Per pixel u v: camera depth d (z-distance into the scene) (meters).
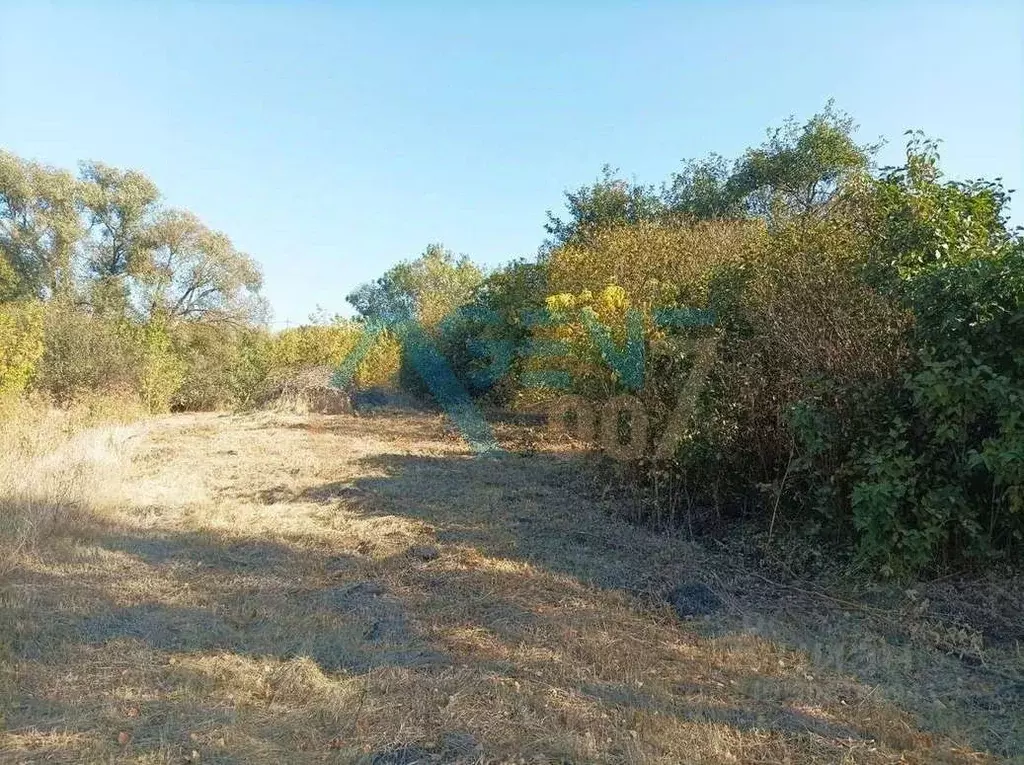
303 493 7.44
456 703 3.07
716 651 3.68
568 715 2.98
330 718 2.96
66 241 24.30
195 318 26.12
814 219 6.85
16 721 2.89
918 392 4.28
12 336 9.82
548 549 5.45
